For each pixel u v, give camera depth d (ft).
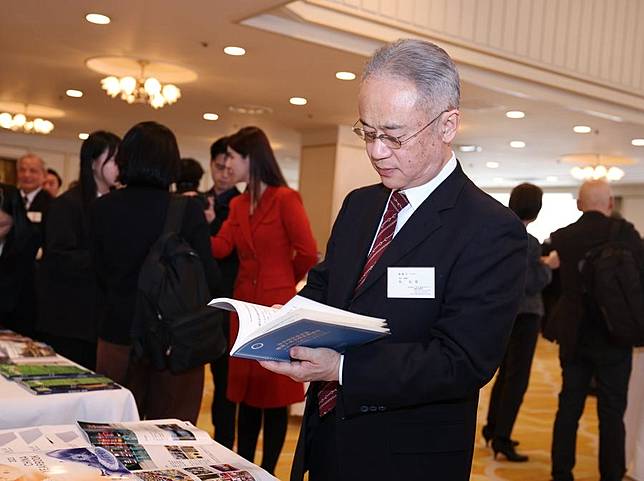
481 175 46.60
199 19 15.67
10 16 16.46
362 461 4.10
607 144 30.01
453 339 3.83
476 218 4.02
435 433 4.10
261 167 8.75
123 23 16.46
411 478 4.08
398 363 3.82
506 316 3.90
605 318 10.17
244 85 22.67
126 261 6.88
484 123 26.45
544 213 51.52
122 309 6.92
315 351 3.80
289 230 8.70
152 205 6.95
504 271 3.93
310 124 30.25
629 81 21.88
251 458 9.27
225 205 10.57
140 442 4.31
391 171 4.03
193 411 7.28
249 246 8.84
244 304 4.09
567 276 10.89
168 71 22.18
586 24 20.59
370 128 3.90
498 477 11.57
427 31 17.26
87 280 8.18
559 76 20.35
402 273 4.08
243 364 8.84
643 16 21.98
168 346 6.56
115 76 21.91
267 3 14.37
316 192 31.45
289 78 21.04
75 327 8.14
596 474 12.03
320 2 15.62
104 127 35.42
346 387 3.84
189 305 6.64
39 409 5.20
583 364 10.88
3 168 41.06
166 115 30.53
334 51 17.26
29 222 8.03
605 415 10.65
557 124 25.43
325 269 4.87
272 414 9.00
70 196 8.34
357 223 4.65
